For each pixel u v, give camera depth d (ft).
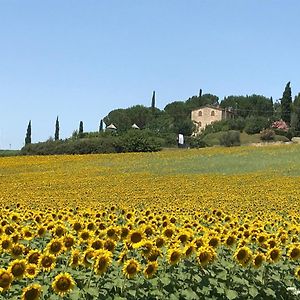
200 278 24.84
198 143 284.20
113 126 458.09
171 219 37.91
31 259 23.66
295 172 133.08
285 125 364.38
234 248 28.55
